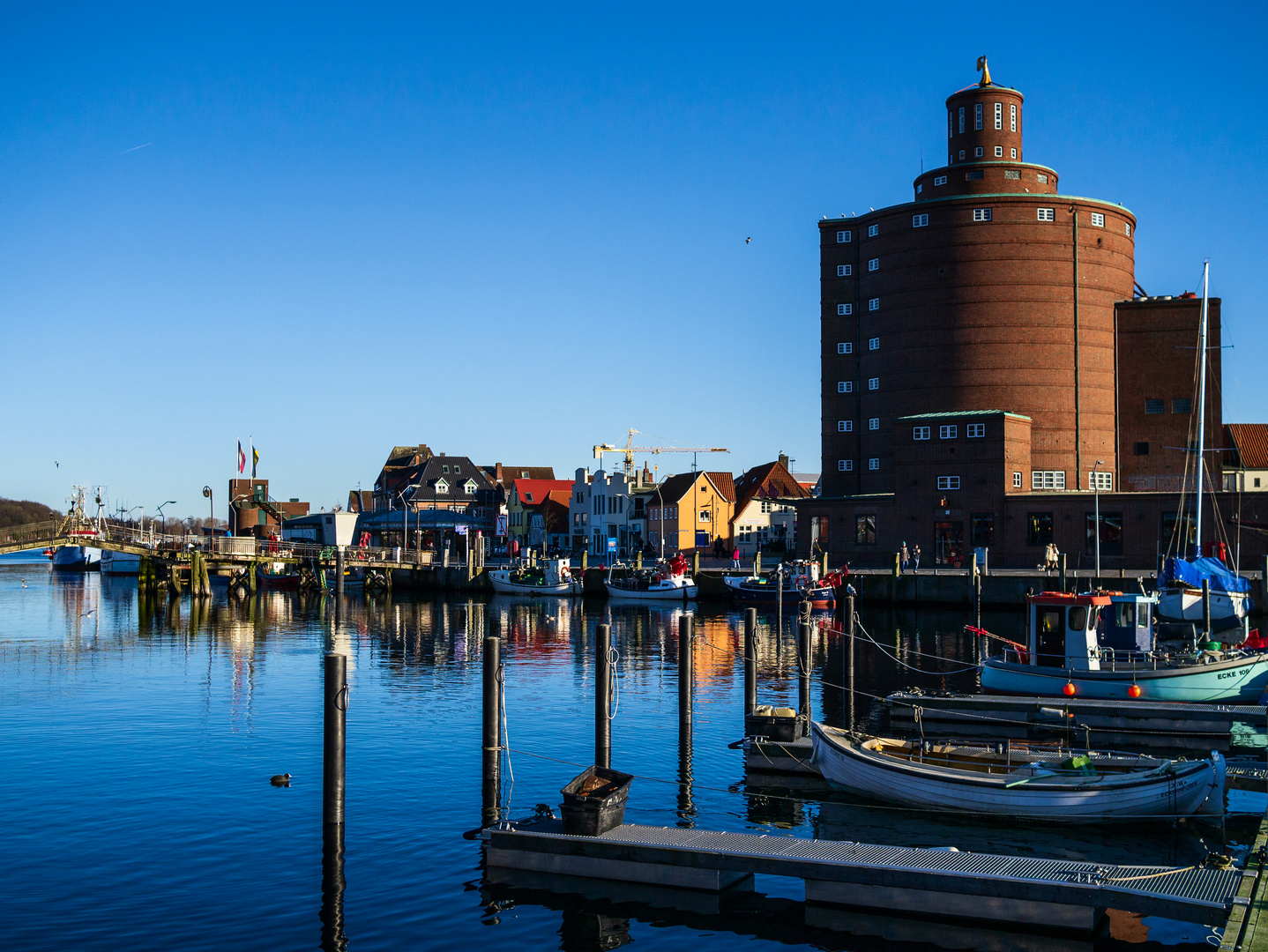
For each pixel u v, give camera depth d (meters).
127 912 18.55
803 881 20.16
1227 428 118.19
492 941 17.67
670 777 28.09
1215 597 50.12
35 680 44.50
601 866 19.84
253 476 113.06
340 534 148.62
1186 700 35.56
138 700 39.38
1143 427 96.75
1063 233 97.62
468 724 34.75
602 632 27.72
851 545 93.31
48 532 89.44
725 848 19.31
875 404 102.88
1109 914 18.84
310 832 22.83
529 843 20.33
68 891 19.47
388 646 57.62
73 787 26.38
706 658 52.56
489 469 193.75
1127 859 21.98
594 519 144.50
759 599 83.56
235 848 21.84
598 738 27.64
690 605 86.06
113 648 56.47
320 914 18.61
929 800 24.53
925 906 18.14
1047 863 18.41
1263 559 72.75
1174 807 23.11
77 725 34.31
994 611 74.19
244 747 30.95
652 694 41.22
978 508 87.38
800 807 25.38
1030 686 37.31
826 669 48.81
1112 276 98.88
